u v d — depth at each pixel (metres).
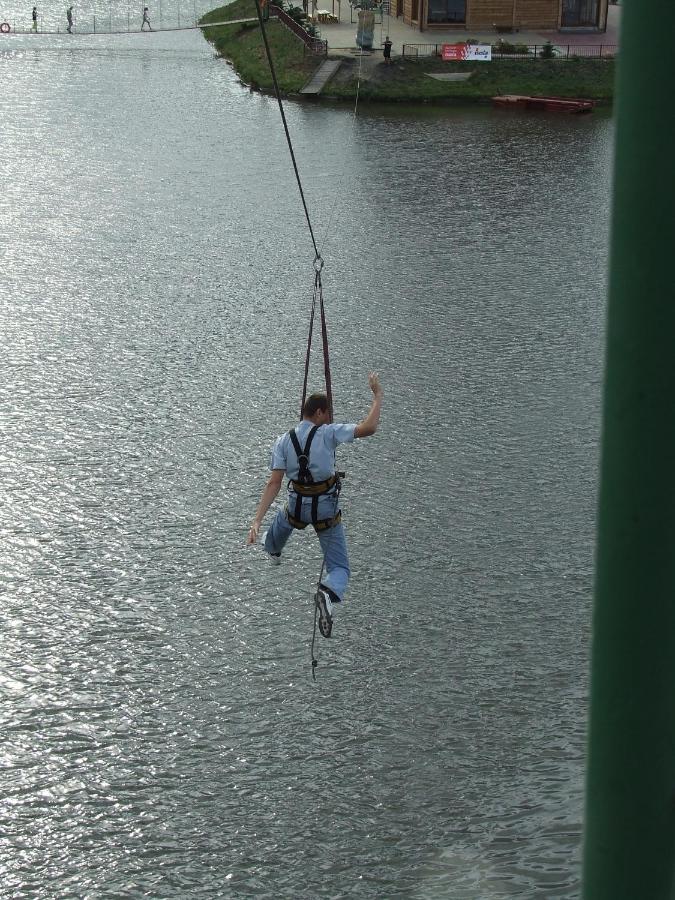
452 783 25.58
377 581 32.97
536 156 79.88
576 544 34.72
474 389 44.41
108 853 23.94
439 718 27.70
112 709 28.14
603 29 109.81
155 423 42.06
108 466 39.06
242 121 89.12
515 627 31.06
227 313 52.41
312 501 13.96
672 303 4.46
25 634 30.77
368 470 38.62
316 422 13.97
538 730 27.23
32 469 38.75
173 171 75.25
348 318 51.62
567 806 24.44
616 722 4.93
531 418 42.12
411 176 74.56
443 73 99.75
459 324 50.75
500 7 108.06
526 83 98.25
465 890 22.22
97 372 46.12
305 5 116.00
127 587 32.84
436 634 30.77
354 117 91.00
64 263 58.53
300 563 34.09
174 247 61.22
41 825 24.66
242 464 39.41
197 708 28.19
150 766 26.38
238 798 25.39
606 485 4.75
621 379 4.60
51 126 86.00
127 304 53.34
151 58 114.00
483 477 38.25
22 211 66.62
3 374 45.69
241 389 44.81
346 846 23.89
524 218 66.25
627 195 4.41
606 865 5.10
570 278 56.53
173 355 47.81
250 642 30.62
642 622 4.79
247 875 23.22
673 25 4.20
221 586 32.97
